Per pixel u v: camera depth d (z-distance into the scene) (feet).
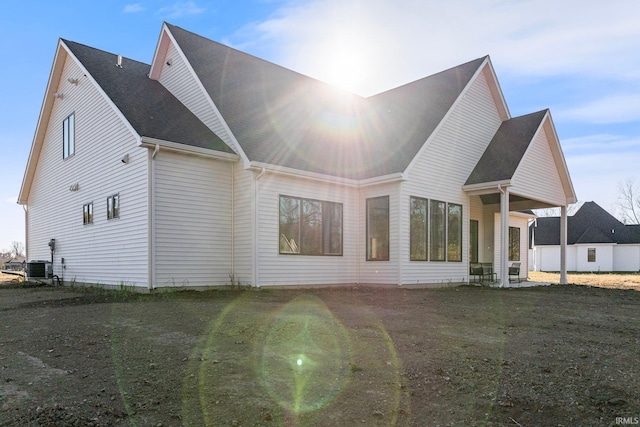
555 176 55.93
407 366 14.66
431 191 44.93
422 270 43.55
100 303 29.30
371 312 26.03
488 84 54.29
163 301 29.81
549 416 10.71
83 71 45.91
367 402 11.38
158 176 34.86
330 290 39.29
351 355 15.93
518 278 63.21
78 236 46.44
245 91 46.39
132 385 12.34
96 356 15.38
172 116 40.70
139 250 35.22
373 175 43.06
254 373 13.57
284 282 38.65
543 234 134.31
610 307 31.96
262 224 37.35
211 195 38.01
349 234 44.39
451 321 23.76
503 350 17.24
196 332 19.30
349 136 52.54
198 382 12.64
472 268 52.19
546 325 23.36
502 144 52.08
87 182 44.96
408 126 49.08
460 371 14.23
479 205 57.88
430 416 10.57
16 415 10.17
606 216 130.21
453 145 48.24
